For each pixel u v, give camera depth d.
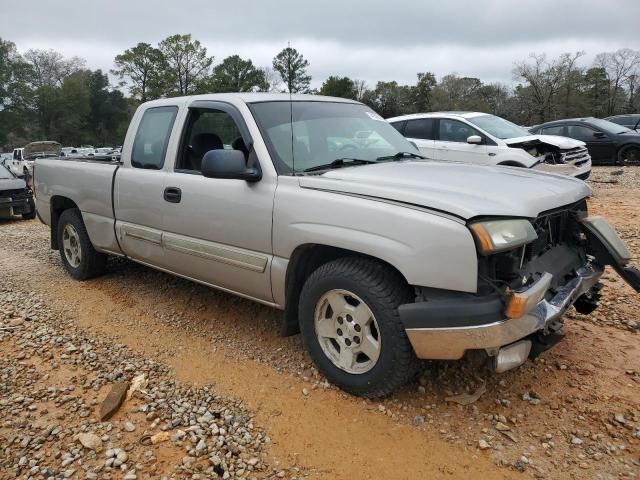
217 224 3.77
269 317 4.43
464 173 3.42
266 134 3.62
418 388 3.27
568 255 3.46
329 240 3.07
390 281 2.94
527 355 2.90
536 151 10.20
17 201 11.14
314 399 3.19
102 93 97.75
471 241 2.61
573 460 2.62
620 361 3.57
